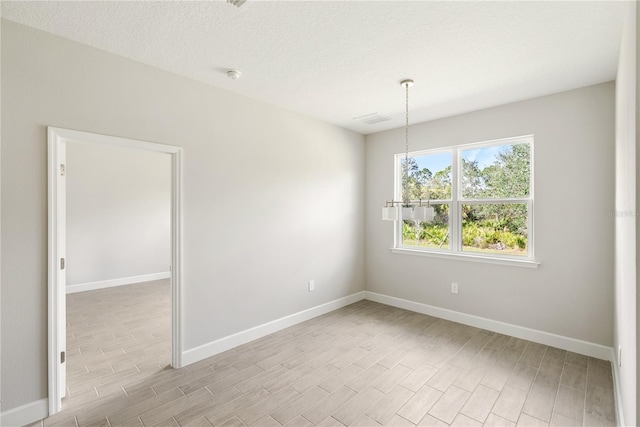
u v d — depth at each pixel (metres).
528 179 3.30
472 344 3.12
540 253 3.12
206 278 2.86
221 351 2.96
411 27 1.97
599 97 2.80
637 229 1.20
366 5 1.76
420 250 4.11
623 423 1.81
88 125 2.20
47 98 2.03
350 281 4.48
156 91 2.53
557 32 2.01
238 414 2.07
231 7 1.78
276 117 3.45
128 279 5.79
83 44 2.17
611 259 2.74
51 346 2.04
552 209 3.05
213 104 2.90
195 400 2.22
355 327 3.59
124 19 1.90
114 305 4.45
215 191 2.92
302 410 2.12
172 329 2.67
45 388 2.04
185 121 2.71
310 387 2.38
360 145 4.63
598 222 2.80
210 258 2.89
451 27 1.97
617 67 2.43
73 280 5.18
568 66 2.48
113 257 5.61
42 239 2.03
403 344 3.13
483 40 2.12
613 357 2.63
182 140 2.69
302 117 3.75
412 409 2.13
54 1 1.72
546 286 3.09
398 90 2.98
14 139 1.92
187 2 1.74
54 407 2.06
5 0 1.70
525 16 1.85
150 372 2.60
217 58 2.39
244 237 3.16
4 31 1.88
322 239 4.04
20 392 1.96
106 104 2.28
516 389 2.35
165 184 6.28
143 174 5.98
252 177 3.23
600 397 2.24
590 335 2.85
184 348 2.71
